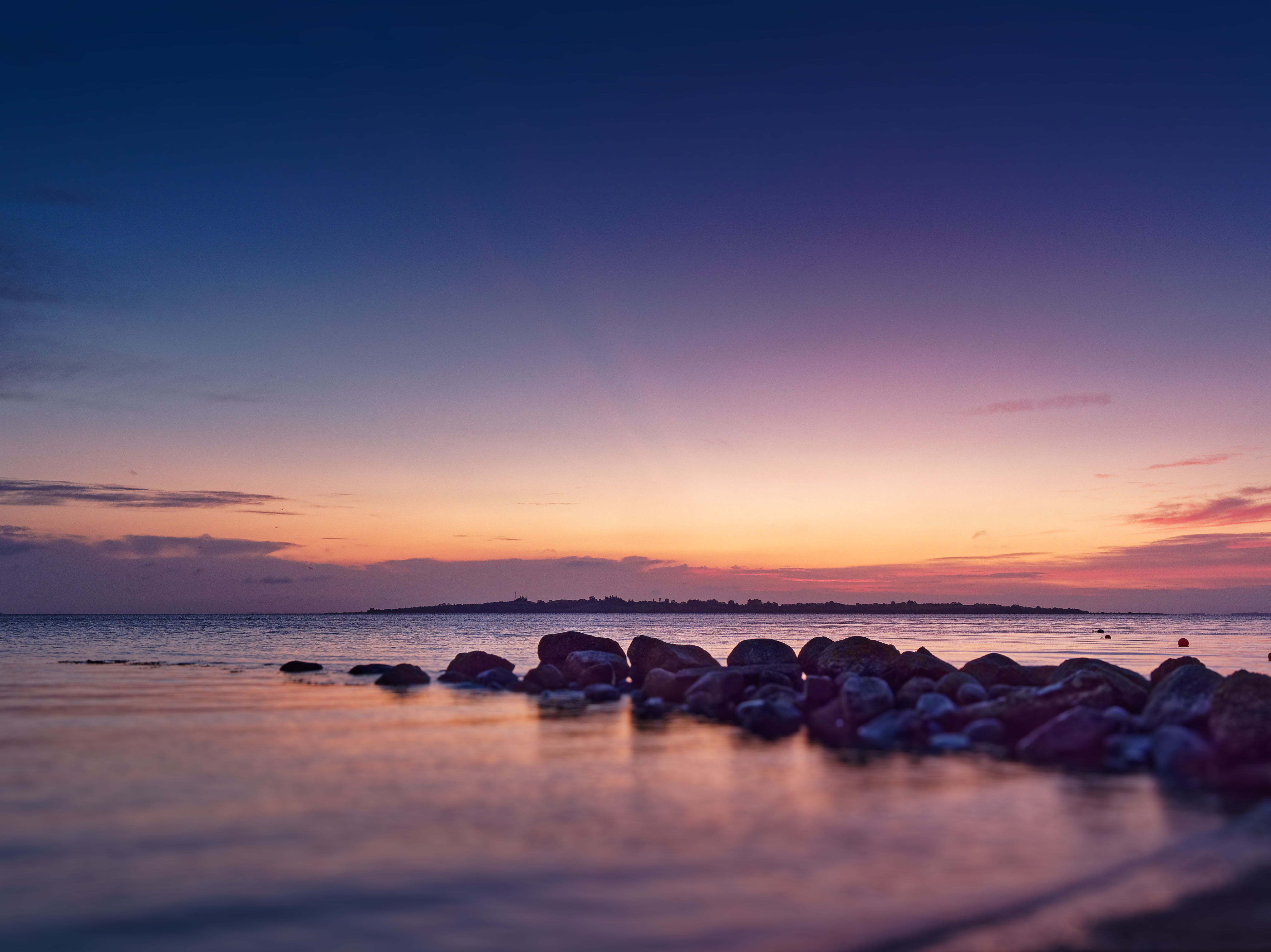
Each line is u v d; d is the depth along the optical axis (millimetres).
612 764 13820
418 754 14570
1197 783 12586
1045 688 18984
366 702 22938
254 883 7750
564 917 6945
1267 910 7191
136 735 16438
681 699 23359
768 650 27484
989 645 71125
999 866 8352
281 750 14922
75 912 7027
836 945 6418
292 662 35344
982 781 12695
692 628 136250
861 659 24984
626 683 27172
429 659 45594
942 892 7602
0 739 15914
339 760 13891
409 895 7441
